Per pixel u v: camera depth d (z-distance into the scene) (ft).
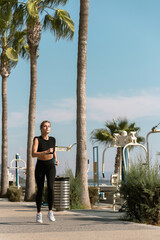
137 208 24.52
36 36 57.67
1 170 72.74
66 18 59.82
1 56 73.56
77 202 37.78
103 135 89.86
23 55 75.31
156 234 18.53
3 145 73.46
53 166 23.00
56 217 26.91
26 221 24.18
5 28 61.16
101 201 52.39
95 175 47.37
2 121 73.97
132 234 18.48
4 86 74.54
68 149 52.31
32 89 57.41
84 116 40.42
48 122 23.00
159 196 24.09
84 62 41.22
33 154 22.44
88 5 41.86
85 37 41.50
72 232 19.16
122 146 35.01
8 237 17.48
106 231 19.52
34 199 55.93
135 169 25.82
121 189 25.57
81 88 40.73
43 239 16.94
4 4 55.93
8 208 37.70
